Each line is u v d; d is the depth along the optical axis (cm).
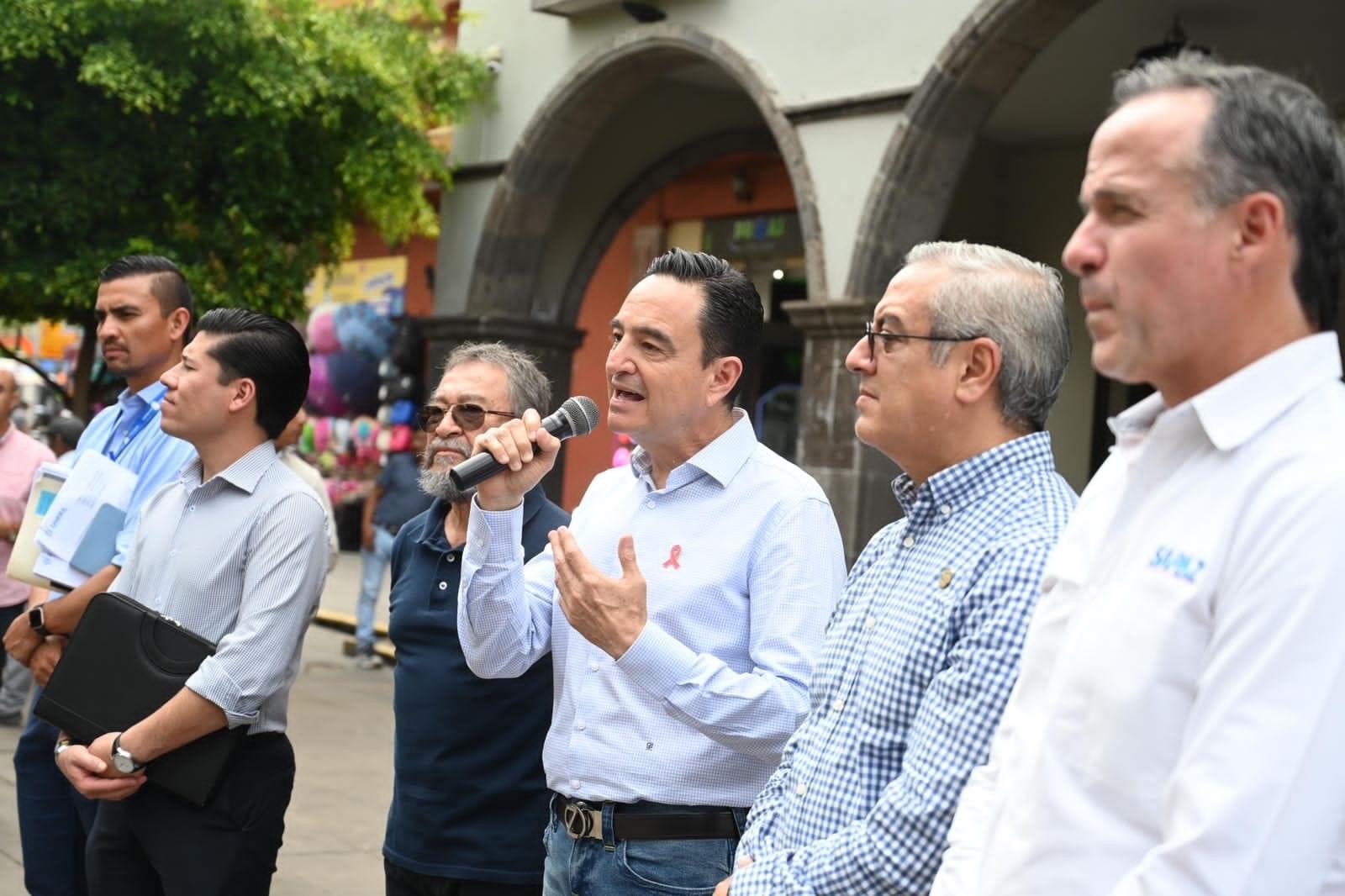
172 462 412
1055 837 160
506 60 1177
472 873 324
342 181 1155
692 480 290
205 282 1083
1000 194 1189
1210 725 147
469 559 292
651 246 1546
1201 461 158
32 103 1027
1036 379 229
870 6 900
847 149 908
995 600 212
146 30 1032
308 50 1088
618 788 276
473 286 1187
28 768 434
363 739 817
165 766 336
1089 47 936
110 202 1057
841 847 211
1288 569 145
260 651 340
